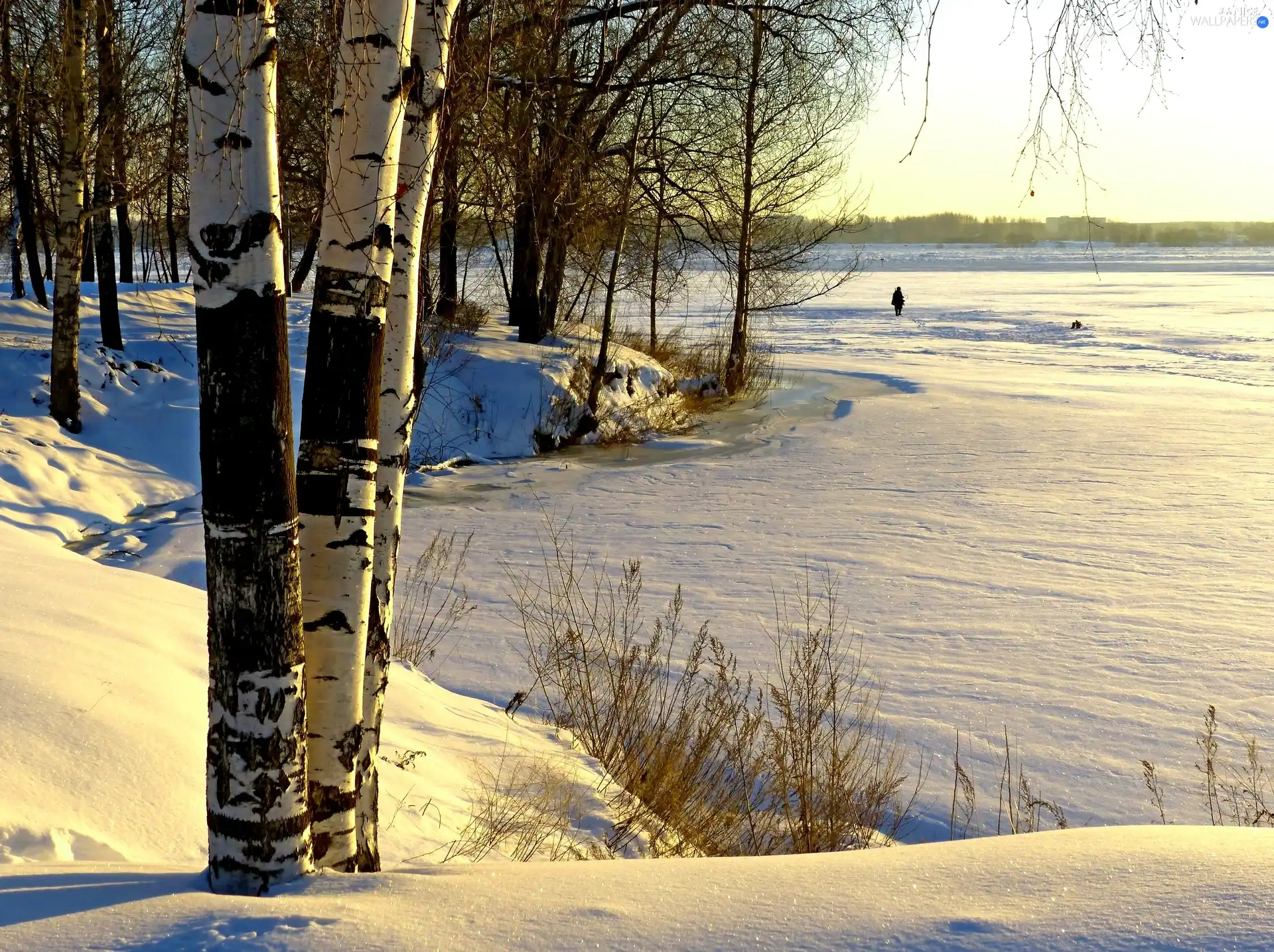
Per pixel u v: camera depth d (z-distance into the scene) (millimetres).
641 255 23438
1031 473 16250
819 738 6375
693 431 21750
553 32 5148
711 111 19641
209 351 2727
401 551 11930
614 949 2209
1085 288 80625
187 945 2242
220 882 2758
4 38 5539
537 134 8188
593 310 31328
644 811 5254
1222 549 11562
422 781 4652
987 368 32312
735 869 2695
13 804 3242
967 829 5566
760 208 24656
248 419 2732
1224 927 2137
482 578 10789
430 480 16688
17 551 6996
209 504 2770
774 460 18250
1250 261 145000
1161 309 56969
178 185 10945
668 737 6414
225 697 2752
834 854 2844
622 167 17391
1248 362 33438
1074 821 5625
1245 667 7965
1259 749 6527
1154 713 7121
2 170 22219
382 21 3014
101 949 2234
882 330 46875
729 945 2211
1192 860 2510
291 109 4812
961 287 83875
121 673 4508
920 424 21625
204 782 3869
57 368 15938
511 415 19547
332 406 3076
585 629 8945
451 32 3684
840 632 8914
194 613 6098
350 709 3117
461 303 23625
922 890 2459
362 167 3045
